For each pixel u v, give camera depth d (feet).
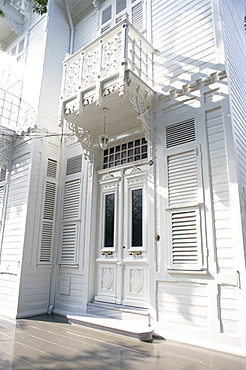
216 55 13.51
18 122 21.54
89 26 22.40
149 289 13.07
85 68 15.84
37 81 20.84
